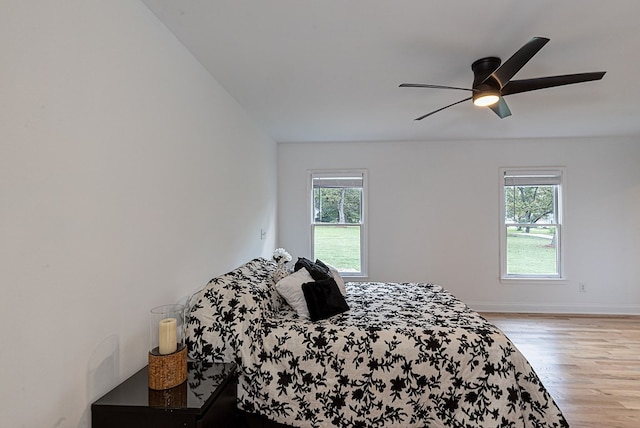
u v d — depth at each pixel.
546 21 1.84
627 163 4.66
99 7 1.38
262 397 1.96
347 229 5.09
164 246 1.89
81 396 1.30
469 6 1.71
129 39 1.57
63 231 1.21
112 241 1.47
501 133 4.46
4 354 1.01
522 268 4.87
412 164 4.94
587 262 4.73
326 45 2.11
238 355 1.96
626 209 4.67
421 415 1.94
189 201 2.20
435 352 1.97
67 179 1.22
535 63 2.36
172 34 1.97
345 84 2.74
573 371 2.99
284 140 4.87
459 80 2.65
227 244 2.91
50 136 1.15
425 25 1.88
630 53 2.21
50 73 1.15
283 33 1.96
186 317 2.08
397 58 2.28
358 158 5.00
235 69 2.45
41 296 1.13
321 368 1.98
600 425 2.23
